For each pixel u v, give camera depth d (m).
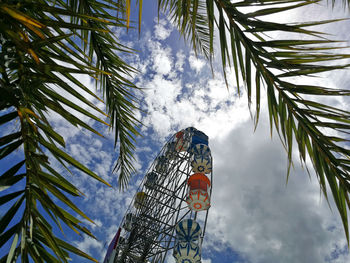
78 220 1.24
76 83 1.59
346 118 1.78
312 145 1.83
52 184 1.28
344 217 1.64
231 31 1.92
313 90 1.83
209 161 14.36
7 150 1.19
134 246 13.96
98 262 1.24
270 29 1.77
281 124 1.86
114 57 3.28
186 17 1.97
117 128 3.73
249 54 1.89
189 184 12.97
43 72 1.35
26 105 1.34
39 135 1.30
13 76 1.84
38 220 1.17
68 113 1.41
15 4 1.31
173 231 11.96
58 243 1.21
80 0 2.86
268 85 1.91
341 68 1.73
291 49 1.81
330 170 1.76
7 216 1.10
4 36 1.31
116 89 3.53
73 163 1.32
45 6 1.37
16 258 1.03
